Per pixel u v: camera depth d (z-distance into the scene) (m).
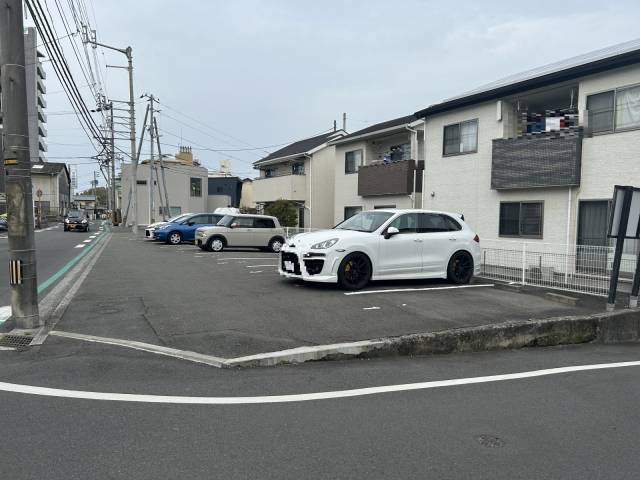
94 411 4.12
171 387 4.73
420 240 10.13
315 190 30.22
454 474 3.26
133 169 35.94
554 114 14.55
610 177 12.38
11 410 4.11
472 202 16.42
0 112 6.56
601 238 12.63
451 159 17.27
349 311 7.73
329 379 5.14
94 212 99.94
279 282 10.55
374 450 3.57
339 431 3.87
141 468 3.24
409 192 19.62
